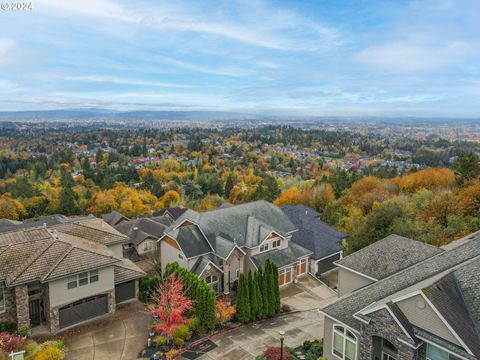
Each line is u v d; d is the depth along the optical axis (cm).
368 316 1723
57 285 2364
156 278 2997
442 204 4231
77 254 2502
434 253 2356
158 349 2239
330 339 2008
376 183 6644
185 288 2658
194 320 2469
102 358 2142
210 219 3428
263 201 3928
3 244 2598
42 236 2777
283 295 3167
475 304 1645
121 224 5322
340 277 2611
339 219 5106
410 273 2108
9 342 2095
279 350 2177
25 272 2323
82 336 2361
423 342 1588
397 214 3825
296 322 2669
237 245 3206
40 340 2298
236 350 2266
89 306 2548
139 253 4631
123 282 2797
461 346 1453
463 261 2002
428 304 1544
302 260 3575
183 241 3178
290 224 3784
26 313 2342
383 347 1752
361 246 3706
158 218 5697
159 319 2541
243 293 2603
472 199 4038
